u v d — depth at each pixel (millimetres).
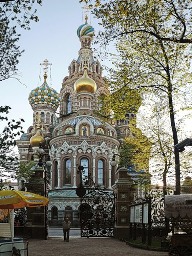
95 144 69500
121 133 83062
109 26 20047
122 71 25281
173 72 25688
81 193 34000
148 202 22625
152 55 24891
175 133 25594
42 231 30609
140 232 29094
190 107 25766
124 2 18672
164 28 21844
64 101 87125
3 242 12984
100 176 69500
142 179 38656
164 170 32094
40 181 32000
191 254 17000
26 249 13734
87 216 33406
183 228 17844
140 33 23312
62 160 69312
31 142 80812
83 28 90750
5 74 19375
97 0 18359
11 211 17344
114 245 24641
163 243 20984
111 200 33719
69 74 89375
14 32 18828
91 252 20406
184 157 32375
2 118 18703
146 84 25234
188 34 20109
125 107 25766
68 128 71312
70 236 35031
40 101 90188
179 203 16516
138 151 34656
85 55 88562
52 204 64625
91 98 74625
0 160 22656
